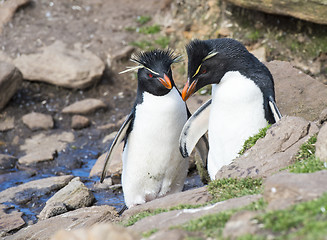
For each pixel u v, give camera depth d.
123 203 11.99
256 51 16.50
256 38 17.16
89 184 13.30
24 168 14.43
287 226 5.08
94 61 18.14
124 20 20.66
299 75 12.98
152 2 21.83
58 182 13.09
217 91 9.12
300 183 5.81
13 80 16.81
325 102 12.02
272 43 16.89
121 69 18.69
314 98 12.21
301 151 8.02
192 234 5.57
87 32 19.80
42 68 17.97
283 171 7.43
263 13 17.39
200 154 11.44
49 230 9.44
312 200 5.43
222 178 8.09
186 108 10.84
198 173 13.26
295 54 16.48
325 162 7.06
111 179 13.28
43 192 12.76
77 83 17.70
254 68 9.12
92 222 9.10
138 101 10.38
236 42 9.22
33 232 9.53
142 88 10.26
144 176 10.69
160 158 10.45
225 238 5.20
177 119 10.23
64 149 15.38
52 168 14.44
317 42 16.41
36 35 19.39
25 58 18.28
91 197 12.03
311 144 8.02
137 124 10.31
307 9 14.77
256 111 8.92
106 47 19.09
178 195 8.02
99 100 17.33
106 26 20.27
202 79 9.11
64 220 9.72
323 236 4.57
